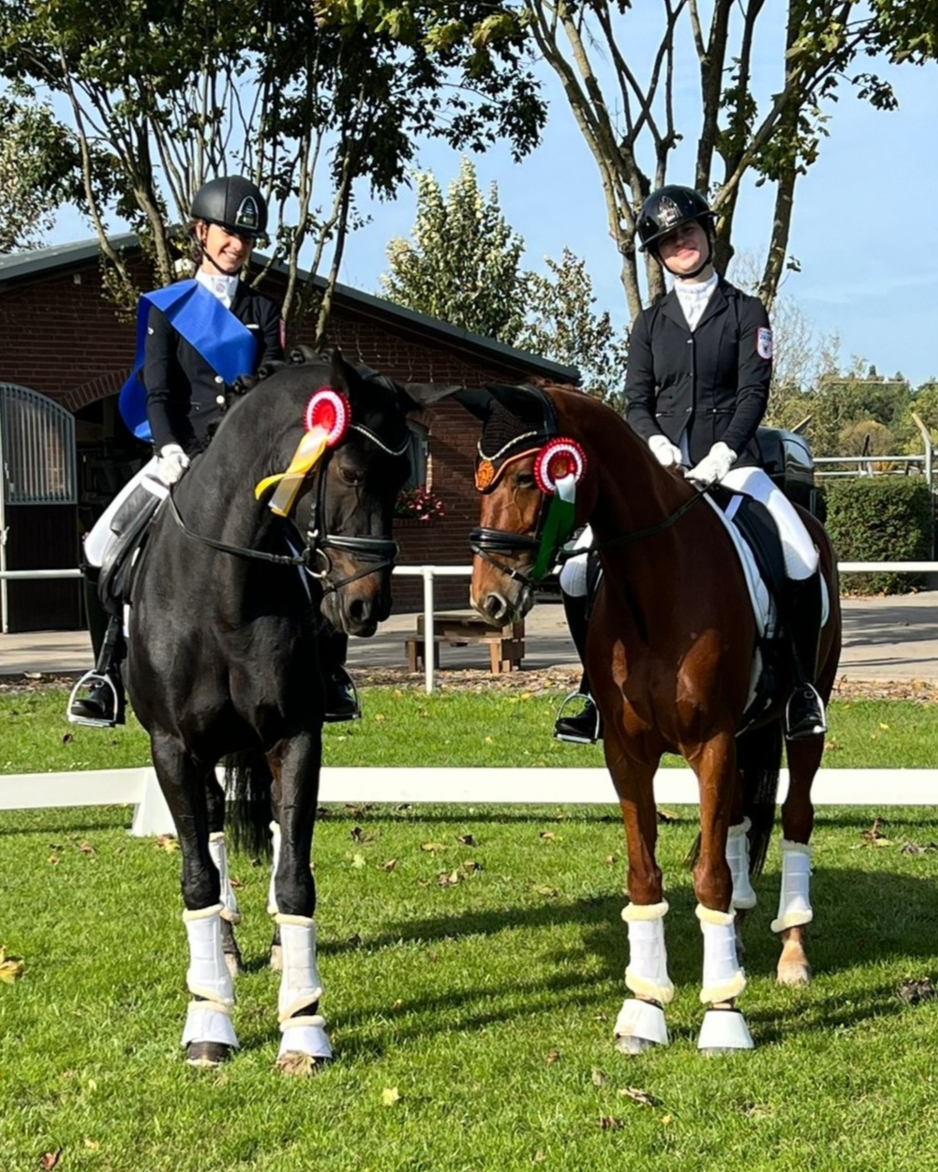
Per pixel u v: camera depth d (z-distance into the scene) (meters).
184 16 12.25
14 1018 4.49
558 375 18.94
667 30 11.82
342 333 17.95
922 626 16.38
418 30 11.01
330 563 3.68
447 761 8.53
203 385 4.66
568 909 5.70
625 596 4.08
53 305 16.67
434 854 6.60
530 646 14.55
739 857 4.99
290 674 3.98
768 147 11.50
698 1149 3.52
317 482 3.68
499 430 3.74
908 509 21.56
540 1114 3.71
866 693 11.23
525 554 3.71
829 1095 3.81
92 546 4.88
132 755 8.84
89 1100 3.85
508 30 10.68
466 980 4.82
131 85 13.36
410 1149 3.51
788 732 4.66
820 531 5.30
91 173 14.77
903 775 6.64
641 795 4.25
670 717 4.07
